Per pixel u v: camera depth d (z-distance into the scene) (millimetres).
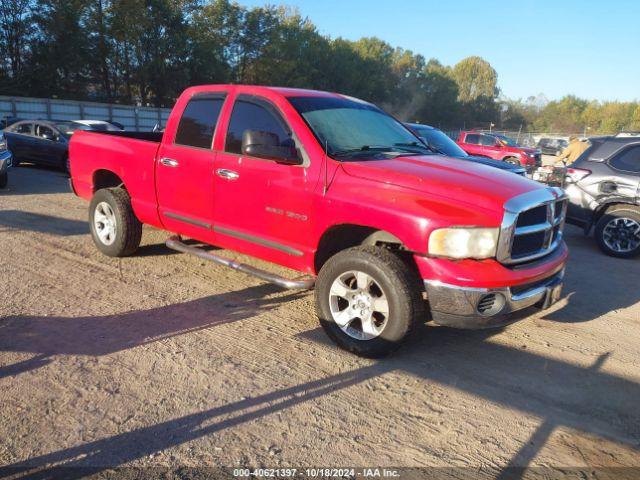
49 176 13406
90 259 5996
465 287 3396
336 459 2762
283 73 58938
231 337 4141
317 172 4008
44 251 6246
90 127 14875
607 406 3391
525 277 3537
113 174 6172
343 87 73750
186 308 4695
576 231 9398
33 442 2803
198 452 2773
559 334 4520
